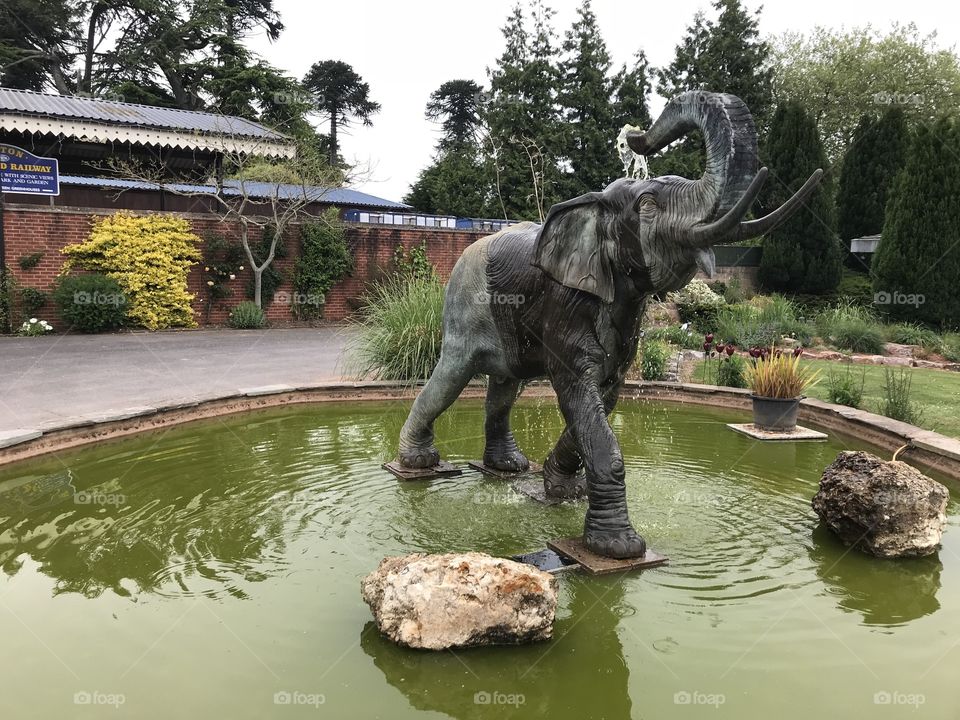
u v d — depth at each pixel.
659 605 3.34
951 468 5.70
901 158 22.06
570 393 3.90
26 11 32.97
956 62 31.62
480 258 4.56
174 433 6.64
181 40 33.47
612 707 2.57
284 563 3.72
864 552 3.97
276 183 20.78
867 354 13.29
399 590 2.88
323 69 47.69
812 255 20.91
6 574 3.59
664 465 5.76
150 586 3.45
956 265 16.11
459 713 2.52
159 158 19.47
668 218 3.37
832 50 33.16
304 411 7.79
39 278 15.07
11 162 14.57
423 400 5.21
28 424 6.32
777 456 6.11
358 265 19.84
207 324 17.41
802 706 2.58
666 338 13.74
